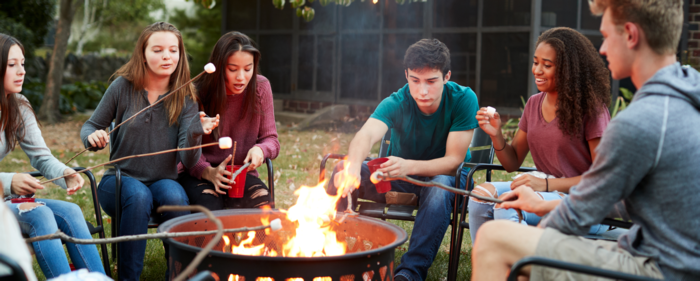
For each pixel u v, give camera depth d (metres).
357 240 2.26
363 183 2.92
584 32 7.35
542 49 2.37
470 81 7.83
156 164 2.74
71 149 6.93
